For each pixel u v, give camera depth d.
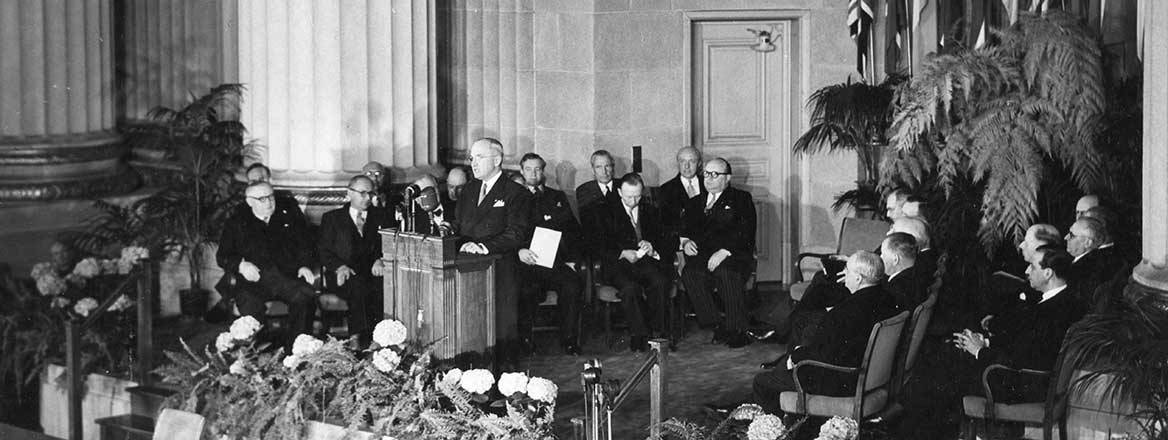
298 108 10.98
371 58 10.98
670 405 9.18
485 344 8.44
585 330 11.22
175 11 12.27
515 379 7.17
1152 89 7.39
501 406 7.95
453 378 7.37
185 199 11.26
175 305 11.23
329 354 7.57
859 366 7.83
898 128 10.18
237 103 11.89
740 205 11.09
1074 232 8.36
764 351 10.57
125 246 11.03
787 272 12.75
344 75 10.95
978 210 9.90
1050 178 9.73
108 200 11.42
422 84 11.29
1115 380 6.77
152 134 11.95
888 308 8.01
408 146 11.19
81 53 11.27
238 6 11.40
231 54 12.04
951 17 11.03
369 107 11.00
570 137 12.45
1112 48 9.66
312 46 10.92
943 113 9.85
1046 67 9.39
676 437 8.11
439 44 12.48
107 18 11.51
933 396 8.30
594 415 6.77
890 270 8.49
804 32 12.52
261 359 7.80
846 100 11.05
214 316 11.02
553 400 7.13
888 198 10.01
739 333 10.74
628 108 12.35
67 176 11.20
